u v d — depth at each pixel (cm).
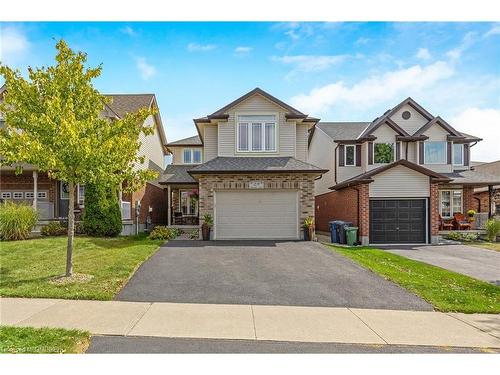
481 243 1786
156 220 2381
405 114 2247
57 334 511
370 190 1738
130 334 533
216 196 1642
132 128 929
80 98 882
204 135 1847
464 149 2267
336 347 507
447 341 534
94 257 1078
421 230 1753
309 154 2864
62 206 1980
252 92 1758
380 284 860
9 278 836
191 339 521
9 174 1938
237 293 770
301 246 1416
